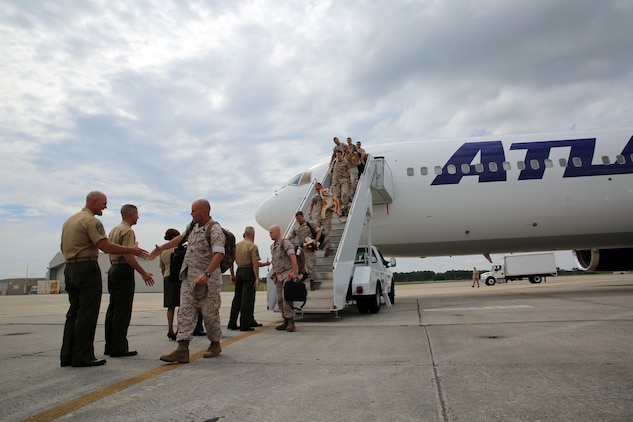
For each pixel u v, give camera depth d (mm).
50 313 13109
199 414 2738
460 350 4699
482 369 3773
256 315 10680
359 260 10977
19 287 62125
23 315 12273
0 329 8227
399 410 2727
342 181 11312
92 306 4414
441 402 2871
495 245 14062
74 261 4402
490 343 5059
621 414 2531
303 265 7203
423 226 13531
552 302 10766
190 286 4516
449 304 11562
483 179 13281
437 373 3691
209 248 4629
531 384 3232
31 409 2918
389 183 13414
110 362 4570
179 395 3205
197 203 4566
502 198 13211
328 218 9898
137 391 3344
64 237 4484
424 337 5750
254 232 7488
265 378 3693
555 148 13484
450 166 13516
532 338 5297
